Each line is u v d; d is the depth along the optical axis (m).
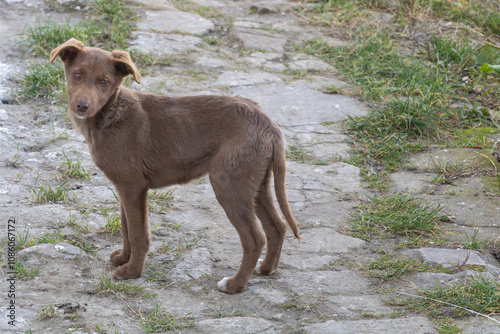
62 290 3.88
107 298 3.85
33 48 7.80
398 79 7.87
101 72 3.81
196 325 3.59
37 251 4.23
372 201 5.37
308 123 6.86
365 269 4.34
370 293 4.03
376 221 5.04
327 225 5.00
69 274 4.08
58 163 5.73
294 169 5.93
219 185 3.88
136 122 3.95
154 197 5.29
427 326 3.58
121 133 3.91
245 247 3.92
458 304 3.81
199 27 9.12
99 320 3.58
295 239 4.76
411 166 6.07
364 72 8.05
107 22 8.90
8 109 6.67
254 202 3.92
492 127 6.95
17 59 7.68
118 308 3.74
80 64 3.82
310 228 4.95
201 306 3.83
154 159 3.99
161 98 4.08
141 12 9.40
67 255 4.26
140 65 7.82
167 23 9.11
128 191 3.99
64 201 5.07
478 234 4.88
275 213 4.14
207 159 3.99
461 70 8.30
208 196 5.42
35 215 4.79
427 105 6.86
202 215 5.09
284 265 4.40
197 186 5.59
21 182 5.35
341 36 9.26
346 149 6.36
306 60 8.46
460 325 3.59
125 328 3.53
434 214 5.06
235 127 3.89
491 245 4.70
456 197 5.48
